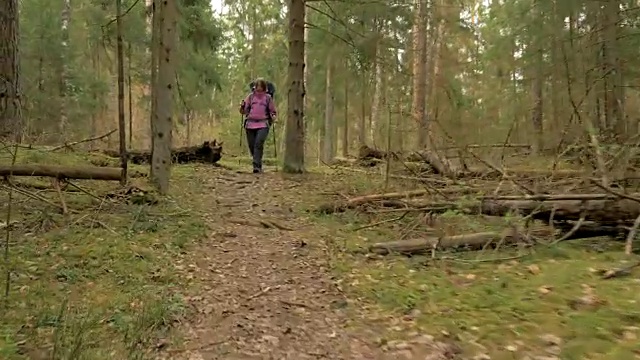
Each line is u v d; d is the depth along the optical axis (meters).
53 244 4.96
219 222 6.45
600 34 12.27
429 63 20.23
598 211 5.43
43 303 3.73
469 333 3.52
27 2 19.41
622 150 6.32
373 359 3.25
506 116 19.94
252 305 4.07
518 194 6.38
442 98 18.41
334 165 12.38
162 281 4.41
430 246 5.55
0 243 4.84
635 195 5.42
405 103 16.16
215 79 17.59
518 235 5.52
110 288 4.13
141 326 3.43
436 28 19.86
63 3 21.02
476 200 6.18
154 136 7.32
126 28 14.13
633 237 5.25
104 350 3.12
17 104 8.85
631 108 12.48
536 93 17.03
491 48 20.81
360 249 5.64
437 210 6.37
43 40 19.09
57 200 6.36
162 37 7.20
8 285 3.74
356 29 12.20
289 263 5.14
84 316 3.56
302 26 10.34
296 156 10.40
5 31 8.66
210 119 34.62
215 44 15.61
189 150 11.74
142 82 20.30
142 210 6.22
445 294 4.25
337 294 4.36
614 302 3.76
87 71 22.36
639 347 3.07
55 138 13.42
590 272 4.48
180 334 3.49
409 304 4.08
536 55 16.28
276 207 7.46
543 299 3.97
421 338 3.49
